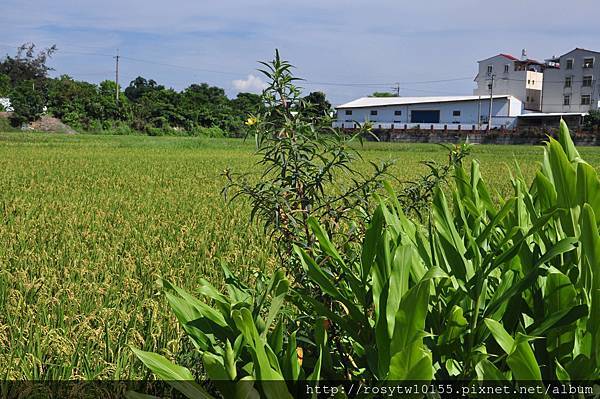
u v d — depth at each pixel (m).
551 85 84.69
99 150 37.62
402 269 2.52
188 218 10.44
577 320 2.55
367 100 90.19
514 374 2.30
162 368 2.50
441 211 2.96
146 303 5.07
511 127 76.81
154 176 20.11
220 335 2.81
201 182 18.11
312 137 3.45
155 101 77.44
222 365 2.38
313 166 3.48
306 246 3.44
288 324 3.69
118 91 79.94
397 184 17.22
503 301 2.56
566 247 2.46
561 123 3.18
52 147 39.69
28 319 4.75
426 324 2.79
